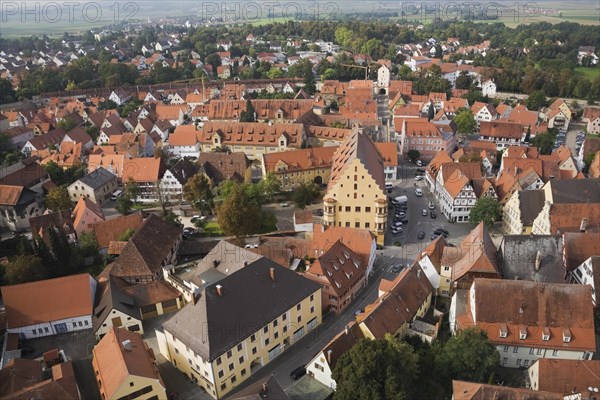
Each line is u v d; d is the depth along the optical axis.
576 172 151.12
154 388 71.19
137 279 103.06
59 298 92.44
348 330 79.00
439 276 101.50
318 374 77.50
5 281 99.56
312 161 160.50
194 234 129.62
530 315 80.31
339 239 106.19
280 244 114.69
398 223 134.88
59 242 109.50
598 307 87.38
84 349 88.38
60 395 67.94
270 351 84.31
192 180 137.88
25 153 199.75
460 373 73.25
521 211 125.00
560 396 61.22
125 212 146.88
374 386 65.88
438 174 151.75
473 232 104.06
